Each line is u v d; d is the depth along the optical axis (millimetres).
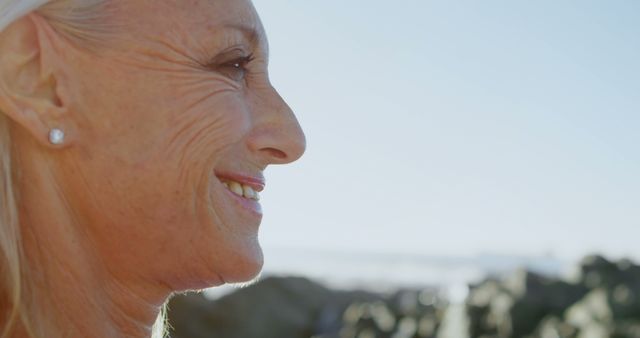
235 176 532
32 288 500
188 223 517
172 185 512
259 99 549
